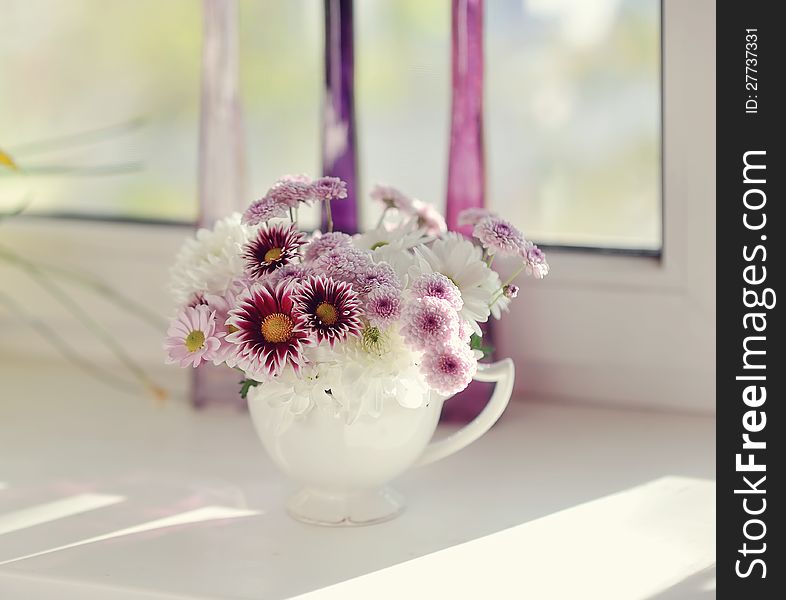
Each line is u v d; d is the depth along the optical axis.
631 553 1.28
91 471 1.43
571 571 1.26
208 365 1.57
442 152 1.58
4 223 1.71
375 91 1.59
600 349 1.55
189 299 1.29
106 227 1.68
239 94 1.56
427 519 1.34
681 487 1.38
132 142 1.69
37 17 1.70
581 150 1.55
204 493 1.39
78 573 1.26
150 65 1.67
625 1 1.52
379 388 1.25
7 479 1.41
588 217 1.56
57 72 1.70
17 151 1.72
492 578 1.25
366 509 1.33
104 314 1.69
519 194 1.58
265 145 1.64
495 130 1.57
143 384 1.64
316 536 1.31
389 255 1.28
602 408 1.56
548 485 1.39
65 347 1.71
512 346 1.57
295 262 1.28
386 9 1.58
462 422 1.51
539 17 1.55
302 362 1.23
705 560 1.27
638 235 1.55
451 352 1.22
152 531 1.32
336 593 1.23
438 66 1.57
